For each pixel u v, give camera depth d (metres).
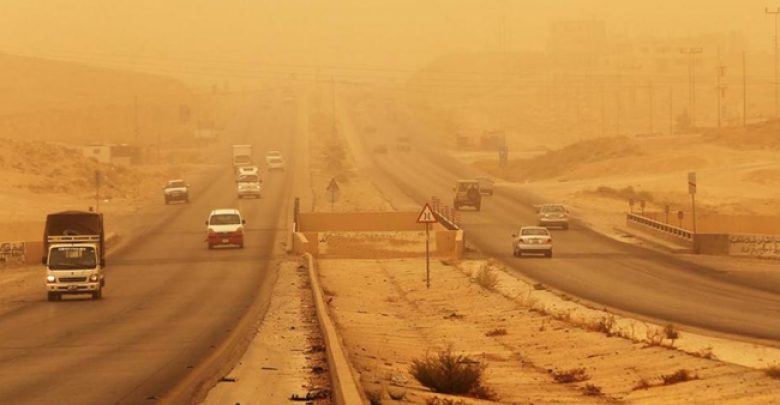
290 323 86.00
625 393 58.34
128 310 102.25
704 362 65.00
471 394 57.28
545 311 99.06
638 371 65.06
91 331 84.31
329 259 168.00
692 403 53.28
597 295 119.12
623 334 80.75
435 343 82.75
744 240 177.38
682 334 81.44
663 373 63.41
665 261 166.88
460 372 57.69
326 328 70.62
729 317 97.00
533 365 71.00
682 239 189.88
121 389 53.16
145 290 124.06
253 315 93.50
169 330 83.56
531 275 144.50
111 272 148.25
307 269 144.88
